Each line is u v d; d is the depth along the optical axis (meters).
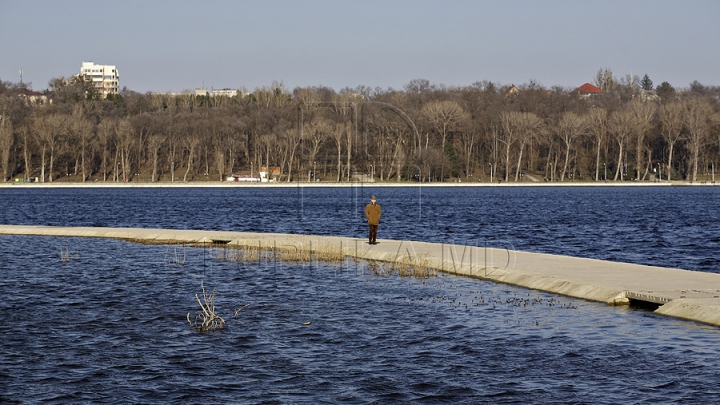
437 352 18.11
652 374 16.14
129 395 15.32
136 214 81.88
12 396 15.22
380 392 15.47
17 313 22.56
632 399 14.84
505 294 24.62
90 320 21.64
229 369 16.92
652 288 22.78
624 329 19.55
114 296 25.42
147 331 20.28
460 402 14.91
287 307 23.38
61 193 144.38
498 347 18.41
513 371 16.61
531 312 21.86
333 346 18.72
